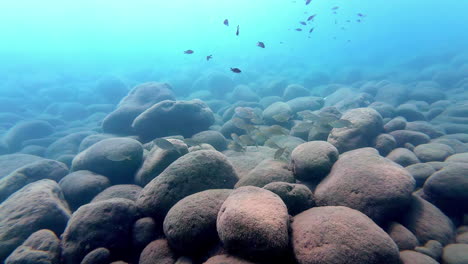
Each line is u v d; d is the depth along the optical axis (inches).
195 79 295.3
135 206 54.2
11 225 51.3
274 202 39.8
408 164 69.4
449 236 44.7
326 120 82.7
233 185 61.3
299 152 61.2
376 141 79.3
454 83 227.9
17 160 111.7
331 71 355.9
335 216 38.3
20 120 213.6
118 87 276.8
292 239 37.9
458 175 51.2
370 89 201.0
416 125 98.0
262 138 92.0
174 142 74.9
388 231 43.8
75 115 224.2
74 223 48.5
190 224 42.7
